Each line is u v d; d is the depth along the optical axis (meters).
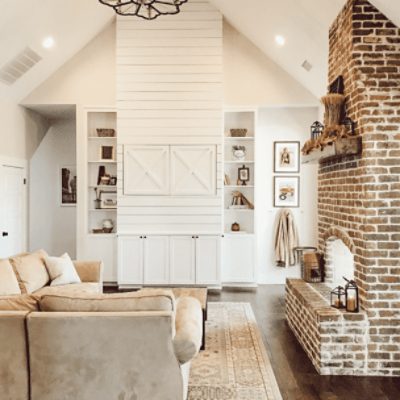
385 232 3.61
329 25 4.68
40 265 4.89
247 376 3.58
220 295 6.46
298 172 7.32
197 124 6.82
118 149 6.84
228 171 7.41
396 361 3.62
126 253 6.86
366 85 3.71
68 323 2.66
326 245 4.81
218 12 6.80
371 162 3.63
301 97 6.93
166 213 6.86
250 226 7.37
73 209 8.38
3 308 2.80
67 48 6.61
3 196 6.60
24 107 7.23
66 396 2.69
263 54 6.95
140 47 6.81
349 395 3.24
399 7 3.41
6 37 5.38
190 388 3.36
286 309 5.18
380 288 3.62
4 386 2.71
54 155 8.35
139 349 2.66
